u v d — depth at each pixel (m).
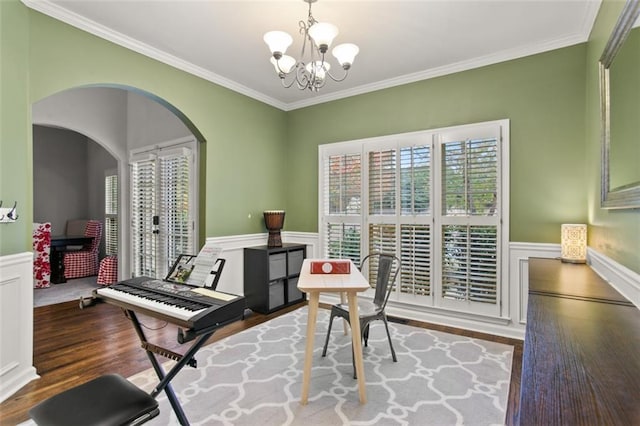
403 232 3.72
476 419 1.91
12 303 2.20
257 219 4.29
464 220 3.35
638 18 1.49
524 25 2.69
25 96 2.33
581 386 0.81
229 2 2.40
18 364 2.23
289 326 3.40
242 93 4.06
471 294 3.31
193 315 1.55
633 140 1.54
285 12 2.52
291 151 4.70
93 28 2.70
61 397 1.31
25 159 2.33
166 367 2.52
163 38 2.92
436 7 2.44
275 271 3.94
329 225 4.28
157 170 4.51
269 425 1.85
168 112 4.37
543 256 3.01
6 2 2.19
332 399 2.10
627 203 1.61
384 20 2.61
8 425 1.83
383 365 2.55
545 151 3.01
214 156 3.74
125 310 1.94
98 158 6.81
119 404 1.28
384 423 1.87
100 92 4.90
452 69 3.43
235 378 2.35
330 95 4.25
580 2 2.38
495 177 3.21
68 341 3.02
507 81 3.18
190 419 1.89
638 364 0.93
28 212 2.36
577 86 2.87
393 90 3.83
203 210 3.68
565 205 2.92
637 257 1.59
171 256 4.22
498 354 2.75
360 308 2.67
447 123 3.49
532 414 0.71
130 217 5.08
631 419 0.68
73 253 5.85
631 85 1.57
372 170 3.94
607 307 1.47
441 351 2.81
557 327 1.23
